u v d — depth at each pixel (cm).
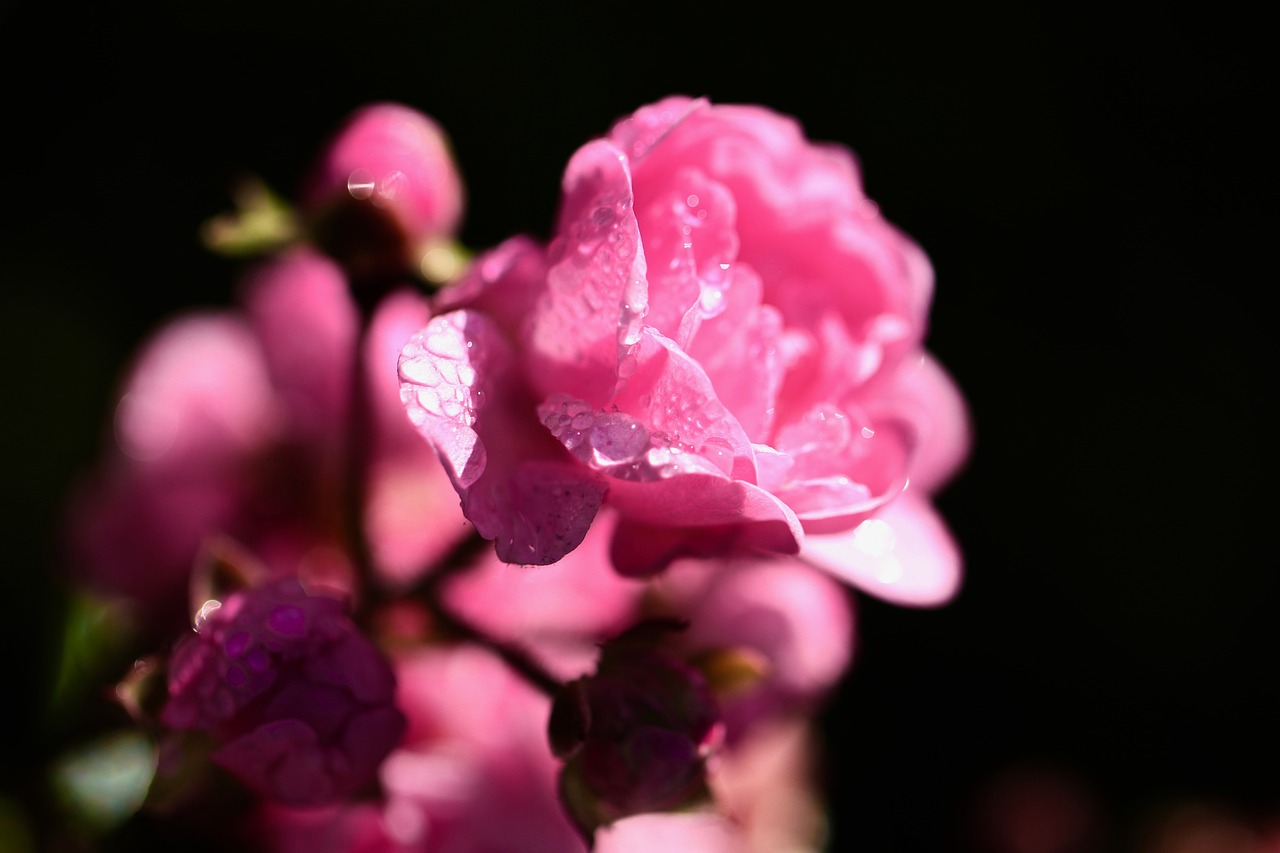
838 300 19
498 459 18
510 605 21
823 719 34
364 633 20
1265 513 38
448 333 18
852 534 19
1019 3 38
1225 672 37
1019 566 37
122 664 22
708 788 19
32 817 21
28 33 29
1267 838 34
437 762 20
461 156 32
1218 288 40
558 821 21
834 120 37
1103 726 37
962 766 35
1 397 25
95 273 27
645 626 19
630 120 18
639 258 17
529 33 33
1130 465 38
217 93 30
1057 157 39
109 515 23
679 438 17
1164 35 40
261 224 21
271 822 20
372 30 32
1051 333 39
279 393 23
